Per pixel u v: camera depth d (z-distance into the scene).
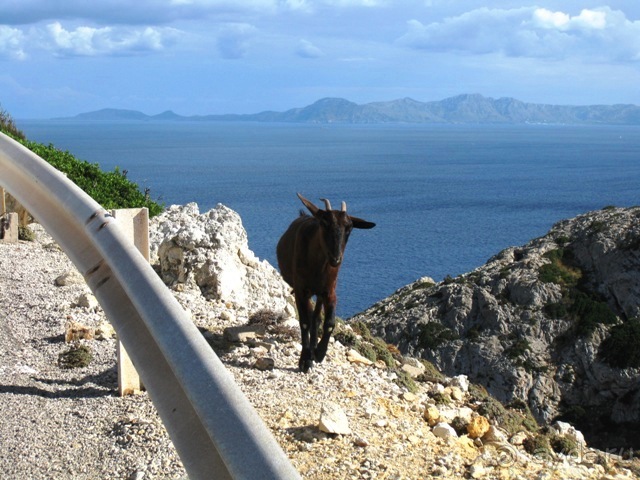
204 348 3.19
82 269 4.84
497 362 30.67
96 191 18.67
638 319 30.97
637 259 33.06
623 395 29.00
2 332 8.62
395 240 80.69
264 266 12.80
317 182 154.38
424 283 38.12
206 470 3.03
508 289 33.53
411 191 143.12
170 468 5.23
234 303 10.97
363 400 7.53
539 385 29.56
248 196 112.12
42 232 15.30
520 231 90.50
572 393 29.67
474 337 31.62
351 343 9.84
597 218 36.78
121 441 5.68
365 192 137.88
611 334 30.33
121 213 6.49
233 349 8.69
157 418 6.14
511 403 28.89
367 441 6.23
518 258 36.59
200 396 2.94
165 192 110.75
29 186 6.40
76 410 6.33
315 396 7.38
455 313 32.81
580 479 7.02
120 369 6.77
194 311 10.16
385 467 5.77
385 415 7.23
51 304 9.85
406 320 33.56
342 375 8.27
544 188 158.50
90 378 7.29
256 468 2.57
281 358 8.62
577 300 32.38
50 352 8.05
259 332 9.42
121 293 4.33
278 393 7.30
